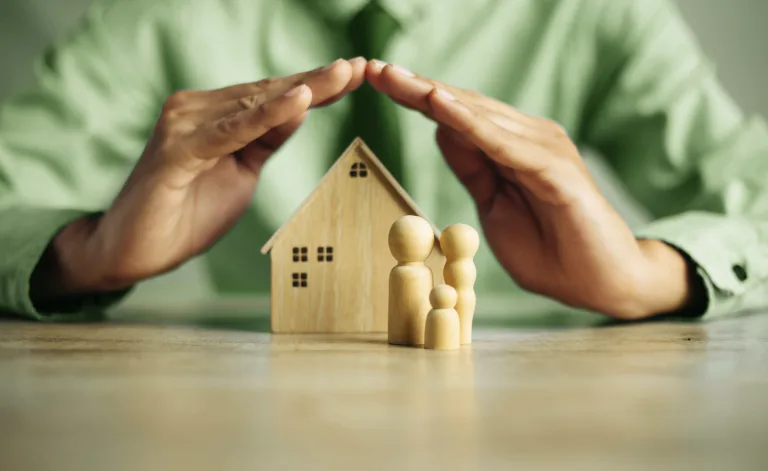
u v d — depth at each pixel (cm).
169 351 58
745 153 126
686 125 133
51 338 67
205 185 89
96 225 92
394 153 144
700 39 187
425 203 146
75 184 132
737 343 65
